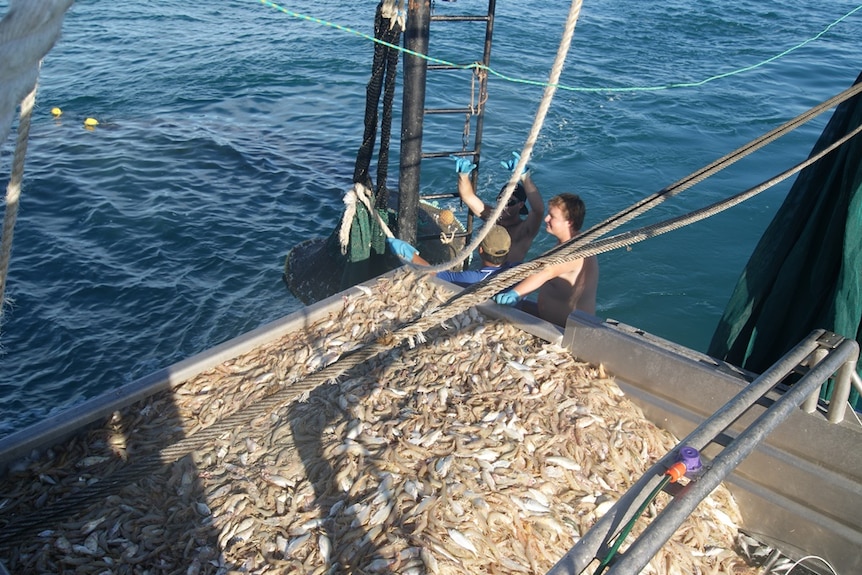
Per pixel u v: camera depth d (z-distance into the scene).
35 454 4.04
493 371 4.54
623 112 13.53
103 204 10.17
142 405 4.40
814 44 18.66
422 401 4.32
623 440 4.12
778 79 15.73
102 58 17.08
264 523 3.66
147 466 3.93
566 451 4.02
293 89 15.26
